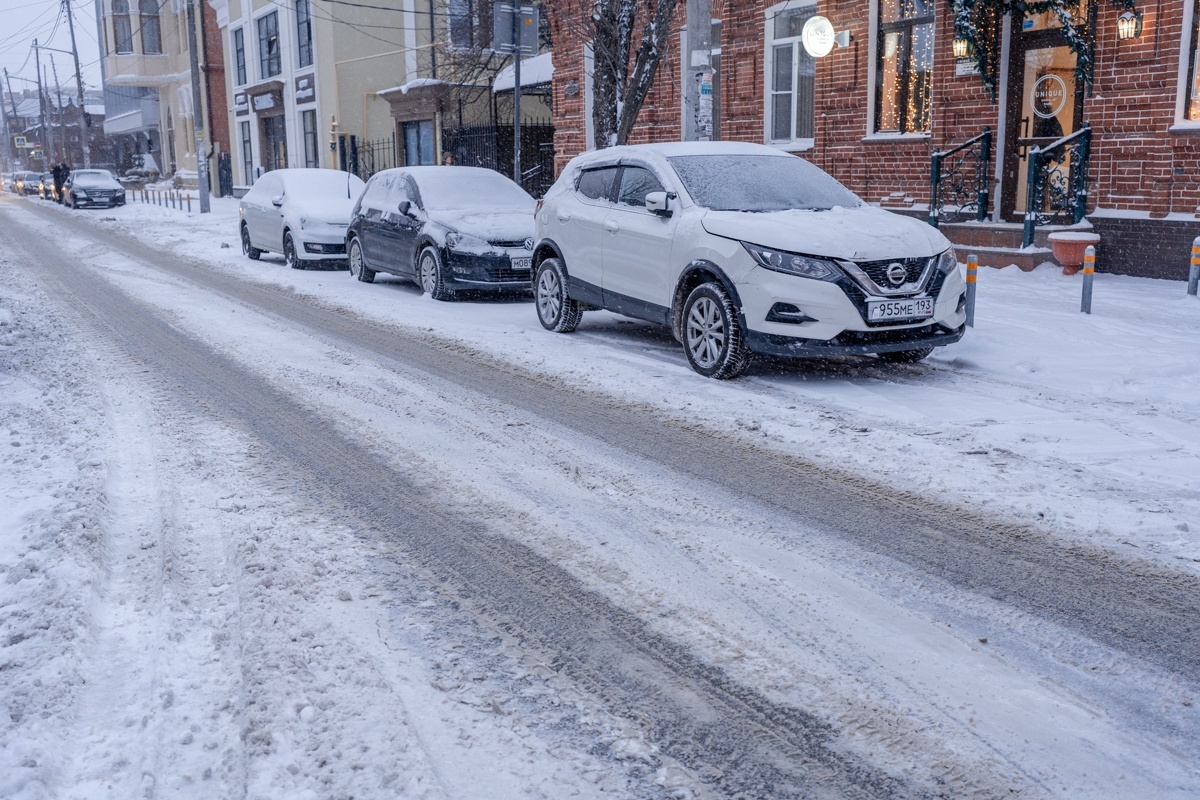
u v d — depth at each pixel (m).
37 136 111.31
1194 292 11.03
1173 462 5.72
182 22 54.84
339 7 36.44
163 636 3.67
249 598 3.97
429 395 7.57
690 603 3.97
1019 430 6.41
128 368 8.54
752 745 3.01
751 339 7.69
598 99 15.43
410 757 2.91
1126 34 12.41
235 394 7.58
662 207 8.52
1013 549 4.49
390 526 4.81
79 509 4.89
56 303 12.62
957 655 3.54
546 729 3.08
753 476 5.57
